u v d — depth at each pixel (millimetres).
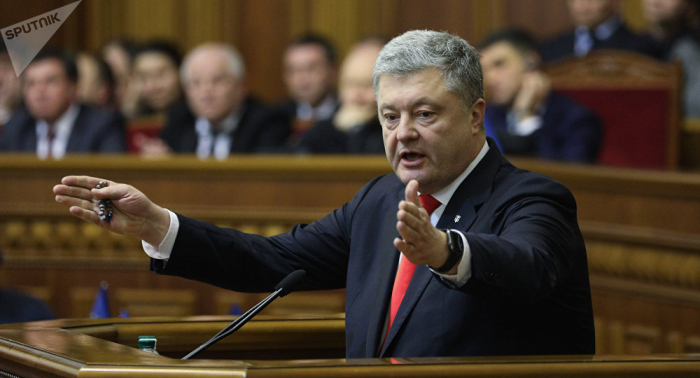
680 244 13758
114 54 26219
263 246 7582
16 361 5727
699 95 21469
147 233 7012
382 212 7477
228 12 30906
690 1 22031
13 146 20016
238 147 19547
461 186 6852
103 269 16172
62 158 16031
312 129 18906
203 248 7172
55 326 6918
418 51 6551
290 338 7496
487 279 5473
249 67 30859
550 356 5410
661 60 22328
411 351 6461
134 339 7105
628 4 26594
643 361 5336
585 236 14891
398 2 29266
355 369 4910
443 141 6566
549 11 27484
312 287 7781
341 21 29828
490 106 19016
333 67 23484
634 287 14336
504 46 18812
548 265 5824
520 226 6152
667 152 18812
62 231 16188
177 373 4879
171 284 16000
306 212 15484
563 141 18281
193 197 15789
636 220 14375
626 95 19141
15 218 16234
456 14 28562
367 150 18234
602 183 14680
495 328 6363
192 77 19547
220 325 7367
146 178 15867
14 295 11281
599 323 14781
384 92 6656
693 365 5387
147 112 25234
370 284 7164
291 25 30469
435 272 5539
